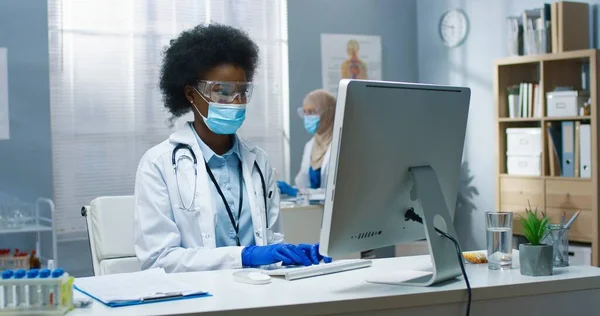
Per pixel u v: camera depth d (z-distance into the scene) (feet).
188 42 7.45
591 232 14.42
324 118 16.63
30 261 15.10
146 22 17.10
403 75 20.33
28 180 15.89
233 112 7.16
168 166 7.13
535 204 15.62
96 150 16.67
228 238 7.23
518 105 16.24
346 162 5.02
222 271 5.96
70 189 16.40
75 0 16.35
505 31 17.57
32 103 15.90
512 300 5.27
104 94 16.72
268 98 18.65
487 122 18.20
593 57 14.32
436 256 5.25
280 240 7.73
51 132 16.15
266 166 7.85
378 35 19.90
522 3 17.03
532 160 15.80
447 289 5.06
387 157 5.31
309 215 14.21
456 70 19.12
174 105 7.86
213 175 7.32
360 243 5.42
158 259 6.66
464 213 18.92
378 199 5.38
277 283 5.37
